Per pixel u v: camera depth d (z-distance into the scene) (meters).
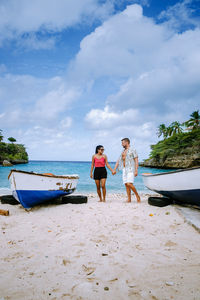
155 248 2.68
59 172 30.30
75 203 6.00
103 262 2.30
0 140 72.62
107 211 4.92
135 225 3.74
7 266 2.23
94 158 6.53
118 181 17.31
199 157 34.53
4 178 18.17
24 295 1.70
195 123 48.72
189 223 3.75
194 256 2.41
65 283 1.88
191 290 1.73
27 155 88.00
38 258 2.43
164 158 42.59
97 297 1.67
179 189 4.92
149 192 11.24
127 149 6.21
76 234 3.28
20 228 3.66
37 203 5.49
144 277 1.96
